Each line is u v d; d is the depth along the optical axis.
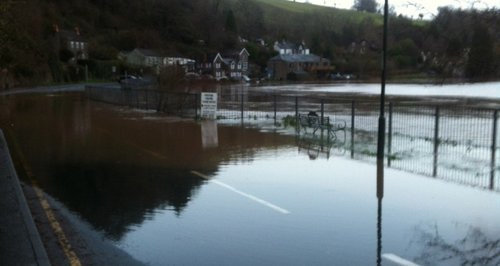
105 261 6.32
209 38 127.31
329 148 15.20
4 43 14.70
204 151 14.80
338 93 52.31
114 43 106.00
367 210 8.55
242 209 8.65
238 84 96.44
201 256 6.50
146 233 7.42
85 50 94.19
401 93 47.28
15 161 13.33
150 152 14.69
